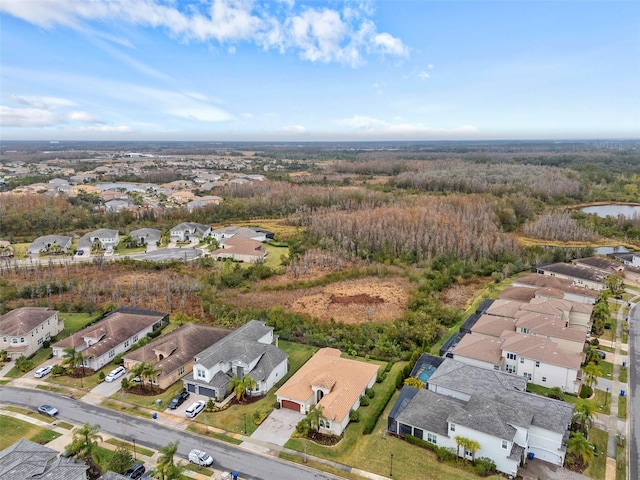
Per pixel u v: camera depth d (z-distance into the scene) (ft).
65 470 119.03
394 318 250.78
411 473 132.05
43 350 212.02
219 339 209.05
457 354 194.90
